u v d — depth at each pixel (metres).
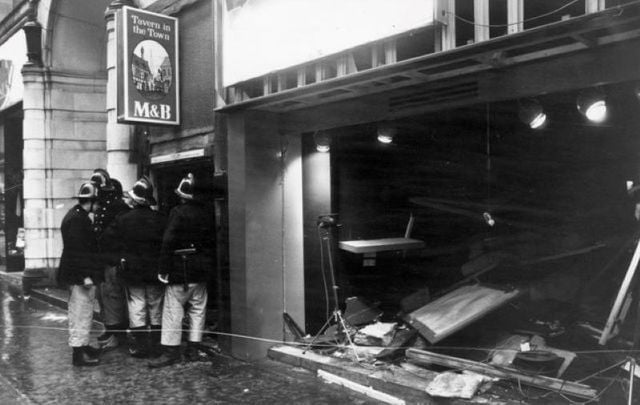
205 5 6.72
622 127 5.12
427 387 4.32
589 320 4.75
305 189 6.29
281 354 5.68
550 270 5.34
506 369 4.37
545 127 5.57
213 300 6.62
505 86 4.18
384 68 4.23
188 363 5.76
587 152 5.38
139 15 6.78
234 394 4.74
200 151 6.72
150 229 6.16
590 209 5.36
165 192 7.95
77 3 10.49
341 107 5.42
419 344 5.09
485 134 5.95
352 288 6.39
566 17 3.55
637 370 3.91
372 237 6.53
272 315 5.98
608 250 5.07
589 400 3.86
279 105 5.62
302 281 6.25
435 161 6.29
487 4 3.87
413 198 6.36
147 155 7.96
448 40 4.02
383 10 4.23
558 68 3.88
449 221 6.28
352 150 6.43
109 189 6.79
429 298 5.79
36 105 10.85
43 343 6.75
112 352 6.29
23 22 11.69
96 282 5.77
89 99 11.29
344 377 4.93
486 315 5.03
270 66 5.33
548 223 5.55
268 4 5.32
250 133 5.84
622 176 5.18
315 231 6.25
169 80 7.08
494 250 5.75
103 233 6.30
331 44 4.68
